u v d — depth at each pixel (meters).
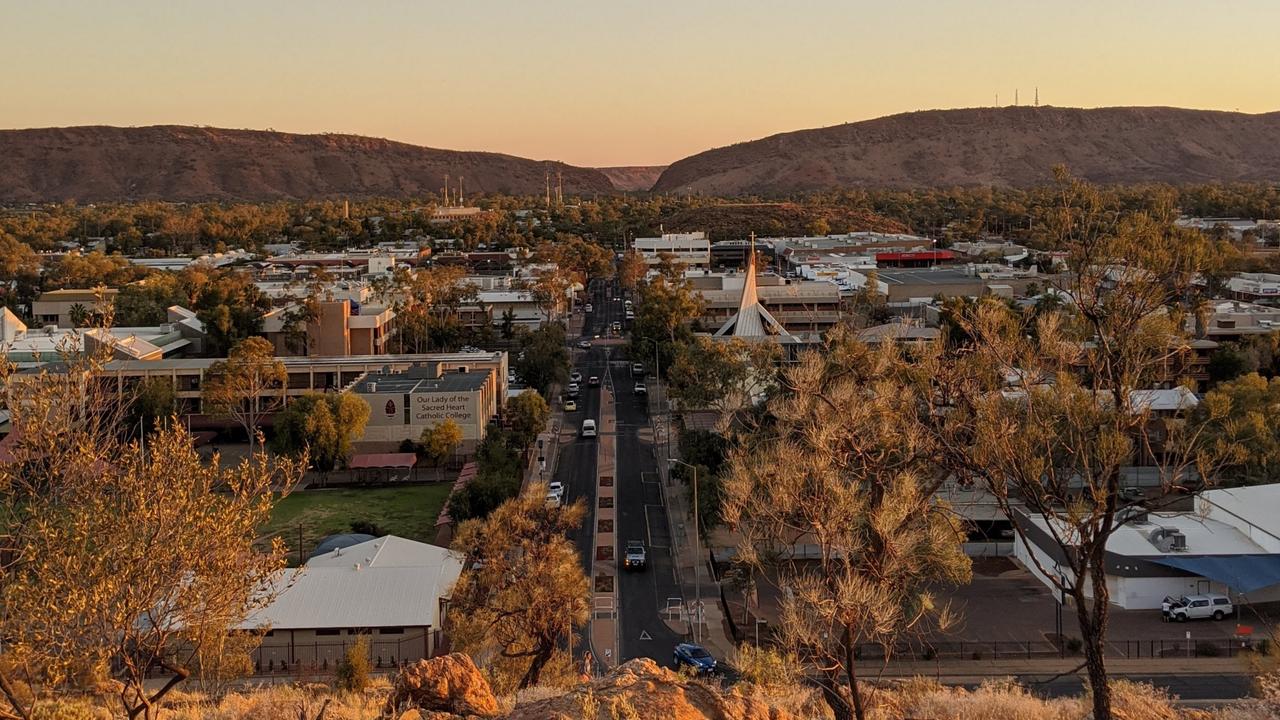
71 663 17.28
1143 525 54.47
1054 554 53.09
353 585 50.09
